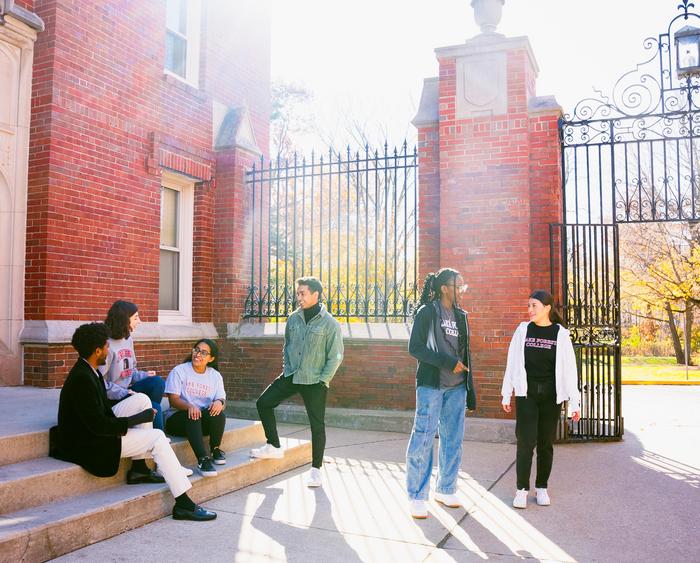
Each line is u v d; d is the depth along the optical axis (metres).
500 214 7.55
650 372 20.42
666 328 30.59
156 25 8.32
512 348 4.83
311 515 4.36
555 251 7.67
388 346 8.20
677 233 19.98
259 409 5.33
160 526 4.04
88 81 7.21
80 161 7.07
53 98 6.75
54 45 6.79
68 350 6.76
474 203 7.66
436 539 3.92
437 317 4.52
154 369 8.06
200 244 9.10
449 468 4.65
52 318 6.67
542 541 3.90
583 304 7.78
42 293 6.63
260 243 9.17
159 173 8.27
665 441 7.42
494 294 7.50
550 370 4.70
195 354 5.10
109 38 7.52
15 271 6.65
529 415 4.69
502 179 7.57
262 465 5.35
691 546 3.83
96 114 7.31
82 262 7.06
